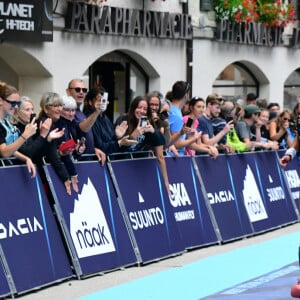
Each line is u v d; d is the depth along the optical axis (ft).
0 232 38.99
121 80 82.28
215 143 56.44
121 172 47.44
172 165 52.31
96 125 46.75
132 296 39.91
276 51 98.17
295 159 68.59
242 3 87.86
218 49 88.58
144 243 47.91
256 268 47.62
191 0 84.58
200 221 53.98
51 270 41.60
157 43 81.41
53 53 70.08
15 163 41.75
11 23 64.34
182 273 45.60
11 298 38.73
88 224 44.29
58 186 42.93
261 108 68.44
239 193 59.11
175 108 54.65
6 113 40.88
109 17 73.92
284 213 65.36
